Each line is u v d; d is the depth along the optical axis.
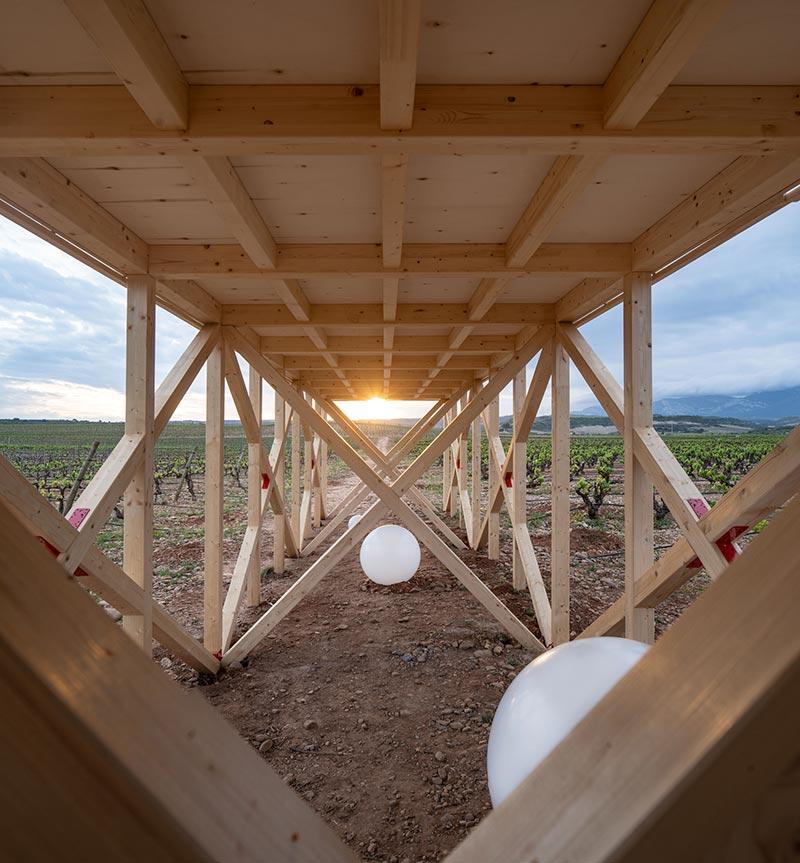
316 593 5.44
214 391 3.64
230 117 1.41
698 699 0.29
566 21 1.18
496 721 1.32
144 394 2.61
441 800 2.42
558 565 3.73
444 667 3.73
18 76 1.38
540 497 13.07
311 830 0.34
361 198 2.05
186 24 1.19
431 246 2.55
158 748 0.29
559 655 1.29
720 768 0.27
